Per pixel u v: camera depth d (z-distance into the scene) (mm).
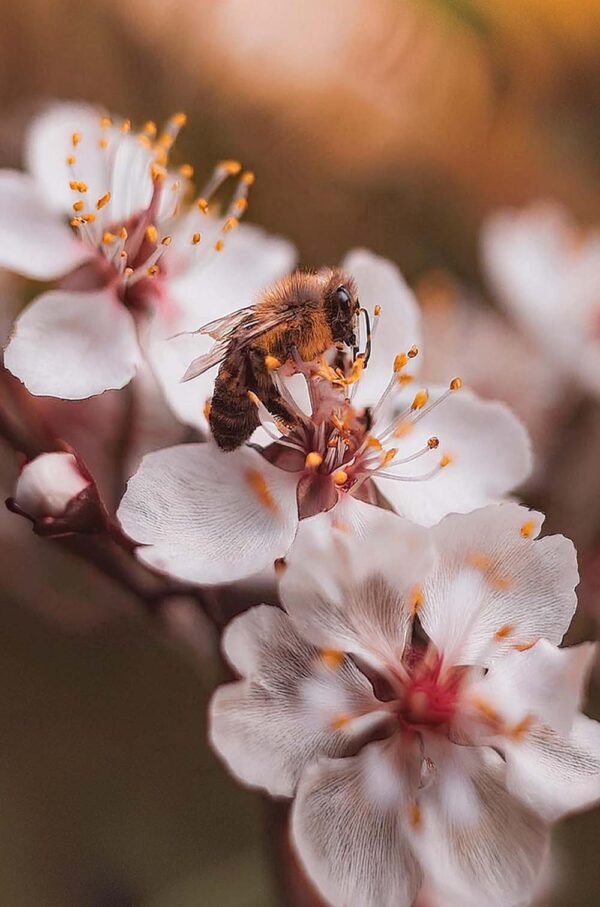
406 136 196
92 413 169
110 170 164
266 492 149
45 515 152
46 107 189
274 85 192
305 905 155
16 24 192
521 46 200
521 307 198
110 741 206
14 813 202
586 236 205
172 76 193
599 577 182
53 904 198
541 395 194
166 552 145
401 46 194
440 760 144
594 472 188
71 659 207
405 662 146
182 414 153
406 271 202
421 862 141
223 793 204
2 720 205
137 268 161
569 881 194
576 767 142
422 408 157
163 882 200
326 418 152
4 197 161
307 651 143
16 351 154
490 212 203
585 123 206
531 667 143
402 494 153
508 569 144
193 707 208
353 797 142
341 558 141
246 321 149
